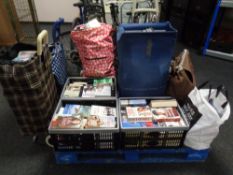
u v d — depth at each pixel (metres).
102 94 1.46
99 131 1.17
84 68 1.68
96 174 1.25
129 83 1.40
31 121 1.38
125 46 1.23
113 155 1.32
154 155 1.33
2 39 2.96
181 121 1.25
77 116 1.26
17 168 1.29
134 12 2.25
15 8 3.12
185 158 1.32
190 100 1.27
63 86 1.65
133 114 1.28
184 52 1.57
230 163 1.33
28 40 3.20
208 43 2.83
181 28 3.31
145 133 1.21
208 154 1.39
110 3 2.28
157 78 1.38
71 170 1.27
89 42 1.56
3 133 1.55
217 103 1.24
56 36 1.96
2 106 1.84
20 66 1.12
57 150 1.24
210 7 2.70
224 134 1.55
